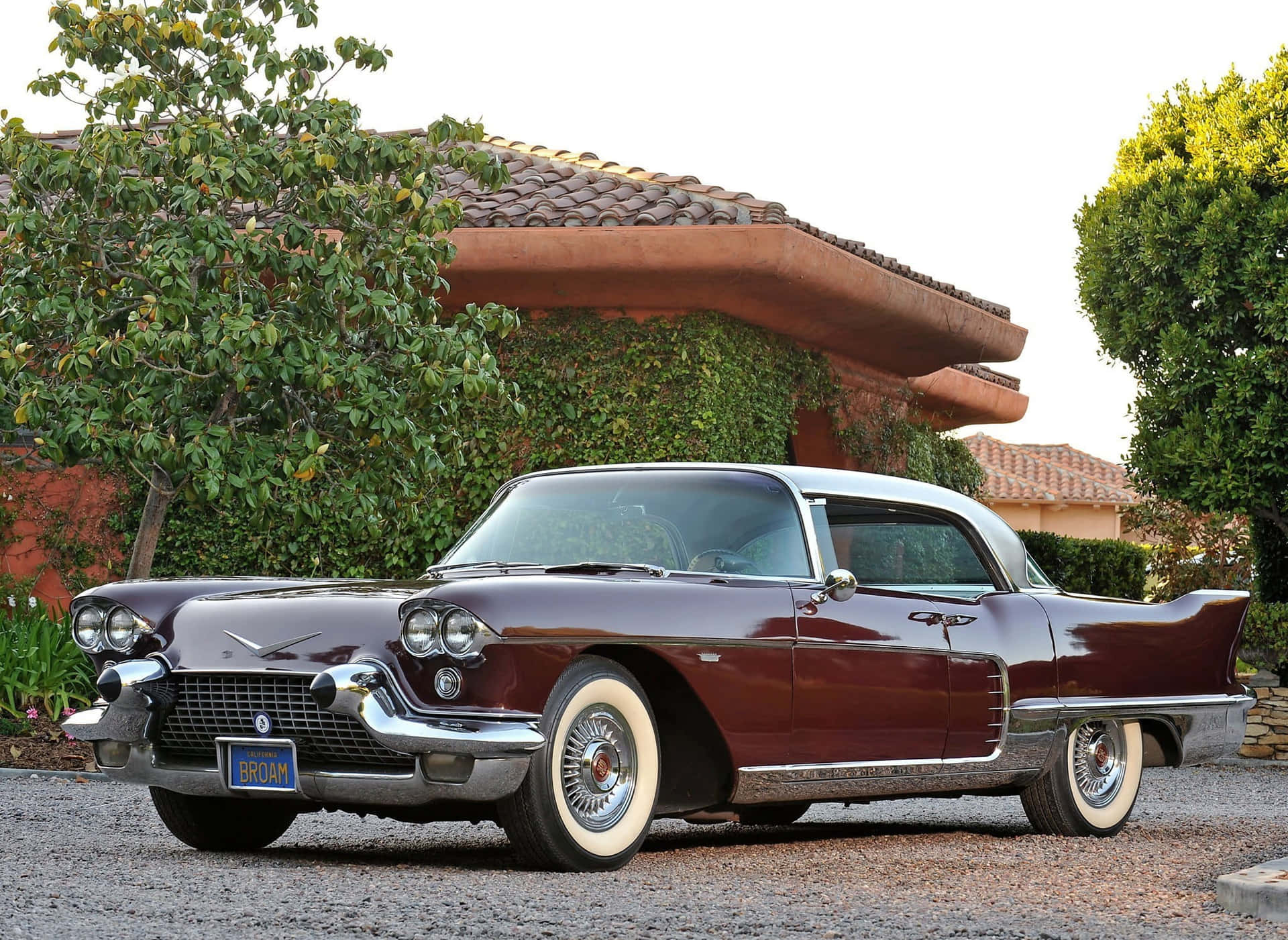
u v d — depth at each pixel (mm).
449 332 9836
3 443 10086
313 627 5176
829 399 14758
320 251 9523
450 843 6484
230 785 5273
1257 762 12773
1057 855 6105
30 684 10125
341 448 10109
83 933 3887
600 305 12656
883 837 6918
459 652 4926
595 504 6266
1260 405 13438
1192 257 13680
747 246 11922
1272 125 13625
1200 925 4430
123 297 9594
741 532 5992
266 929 4027
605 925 4164
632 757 5344
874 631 6000
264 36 9891
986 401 19312
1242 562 21609
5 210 9641
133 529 13148
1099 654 6910
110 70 9953
